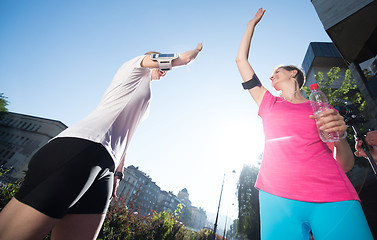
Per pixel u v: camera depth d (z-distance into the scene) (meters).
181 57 1.26
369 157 1.27
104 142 0.89
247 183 19.44
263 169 1.16
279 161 1.06
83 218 1.00
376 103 6.13
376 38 5.97
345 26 6.00
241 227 19.28
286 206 0.92
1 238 0.62
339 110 1.42
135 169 60.25
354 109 1.39
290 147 1.05
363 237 0.71
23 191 0.70
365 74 6.69
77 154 0.78
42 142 40.00
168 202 74.88
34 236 0.65
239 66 1.57
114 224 4.30
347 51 6.72
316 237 0.81
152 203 67.25
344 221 0.77
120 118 1.05
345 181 0.90
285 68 1.58
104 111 1.02
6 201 2.33
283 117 1.18
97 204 1.04
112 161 0.96
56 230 0.98
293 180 0.95
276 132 1.16
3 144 40.31
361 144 1.35
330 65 17.11
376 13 5.50
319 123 0.95
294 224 0.88
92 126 0.90
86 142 0.82
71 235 0.97
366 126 6.26
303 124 1.10
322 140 1.02
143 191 60.88
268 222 0.96
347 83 8.49
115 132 1.00
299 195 0.89
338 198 0.83
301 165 0.97
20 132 42.19
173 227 7.87
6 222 0.65
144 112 1.36
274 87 1.60
